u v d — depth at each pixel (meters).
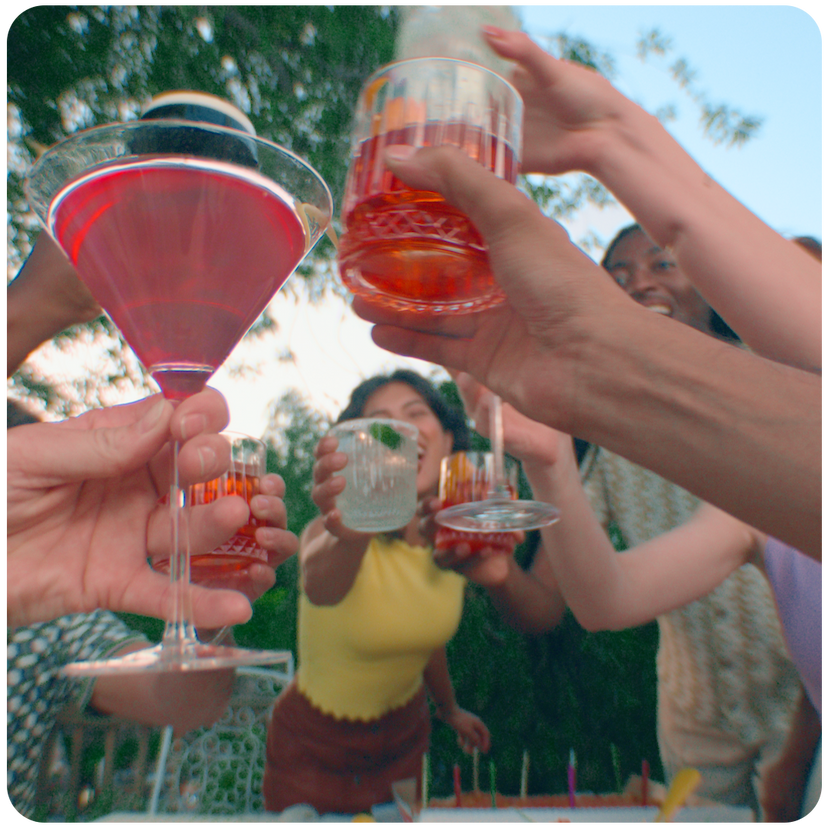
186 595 0.67
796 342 0.75
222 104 0.61
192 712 1.03
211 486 0.87
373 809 1.05
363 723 1.28
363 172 0.58
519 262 0.51
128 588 0.74
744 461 0.46
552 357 0.53
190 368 0.62
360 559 1.30
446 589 1.41
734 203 0.82
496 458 1.05
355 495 1.17
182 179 0.52
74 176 0.52
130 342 0.63
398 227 0.56
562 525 1.10
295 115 2.05
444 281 0.63
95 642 1.04
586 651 1.61
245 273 0.59
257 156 0.55
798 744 1.29
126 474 0.77
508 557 1.43
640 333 0.49
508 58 0.77
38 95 1.80
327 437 1.19
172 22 1.88
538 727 1.53
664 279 1.47
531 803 1.06
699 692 1.43
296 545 0.90
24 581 0.70
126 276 0.56
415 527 1.44
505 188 0.51
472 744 1.43
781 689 1.35
